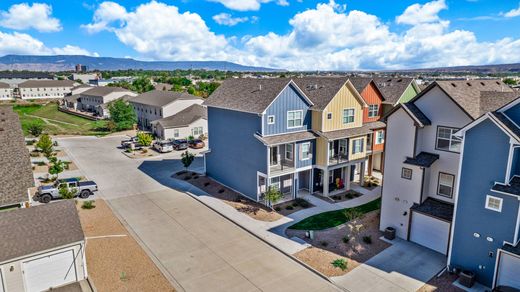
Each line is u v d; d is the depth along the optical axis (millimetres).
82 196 28422
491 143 16047
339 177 31453
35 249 15625
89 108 91188
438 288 16562
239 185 29797
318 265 18344
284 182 29125
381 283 16859
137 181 33188
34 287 16016
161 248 20203
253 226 23125
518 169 16156
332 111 28641
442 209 19922
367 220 24203
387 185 21969
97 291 15945
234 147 29703
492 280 16656
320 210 26016
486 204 16500
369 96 33500
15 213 18219
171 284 16625
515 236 15719
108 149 48031
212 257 19281
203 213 25547
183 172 36000
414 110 20766
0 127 25734
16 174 20484
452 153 19906
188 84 152750
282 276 17516
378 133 33656
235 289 16406
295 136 27359
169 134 53125
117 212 25594
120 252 19594
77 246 16656
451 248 17984
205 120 56844
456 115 19531
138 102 68188
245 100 28609
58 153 45094
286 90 27078
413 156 20672
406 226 21219
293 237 21562
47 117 84500
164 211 25875
